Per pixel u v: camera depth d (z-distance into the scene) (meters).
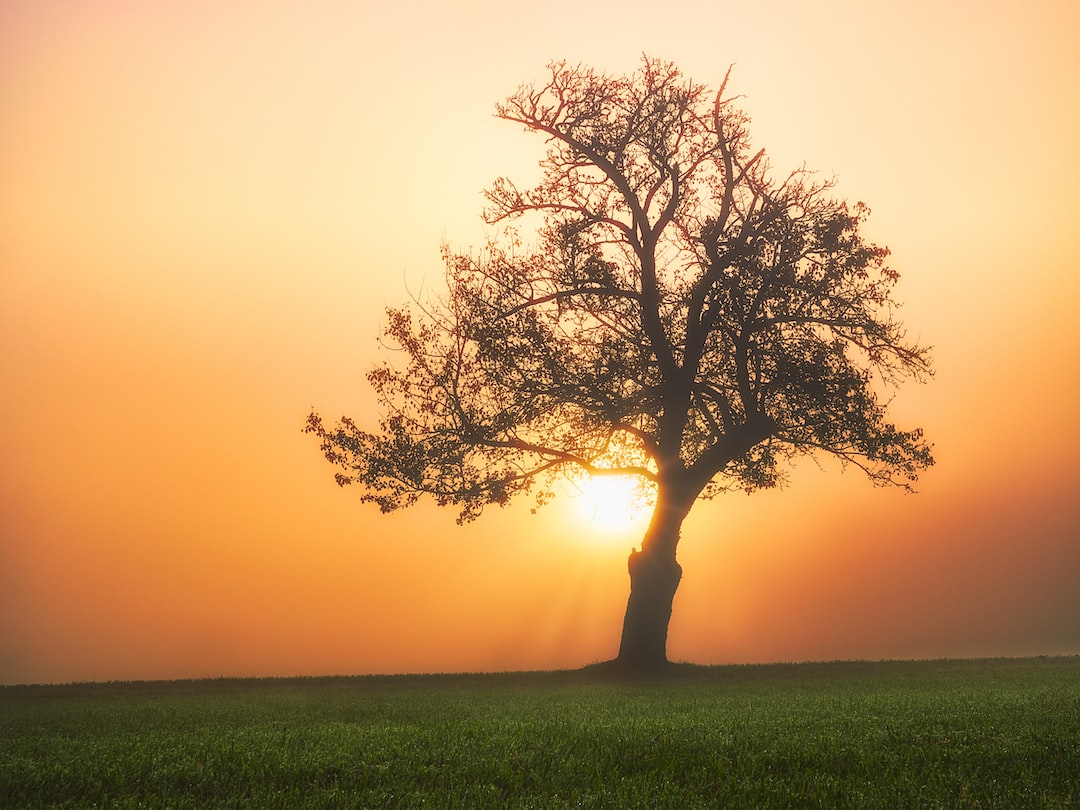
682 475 24.69
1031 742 7.77
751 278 23.98
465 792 6.04
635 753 7.49
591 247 25.48
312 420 24.75
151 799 5.93
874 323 24.98
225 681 23.94
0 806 5.81
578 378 24.81
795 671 23.16
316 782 6.48
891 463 24.52
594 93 26.05
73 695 19.72
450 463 24.41
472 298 25.02
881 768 6.78
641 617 24.39
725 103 25.91
